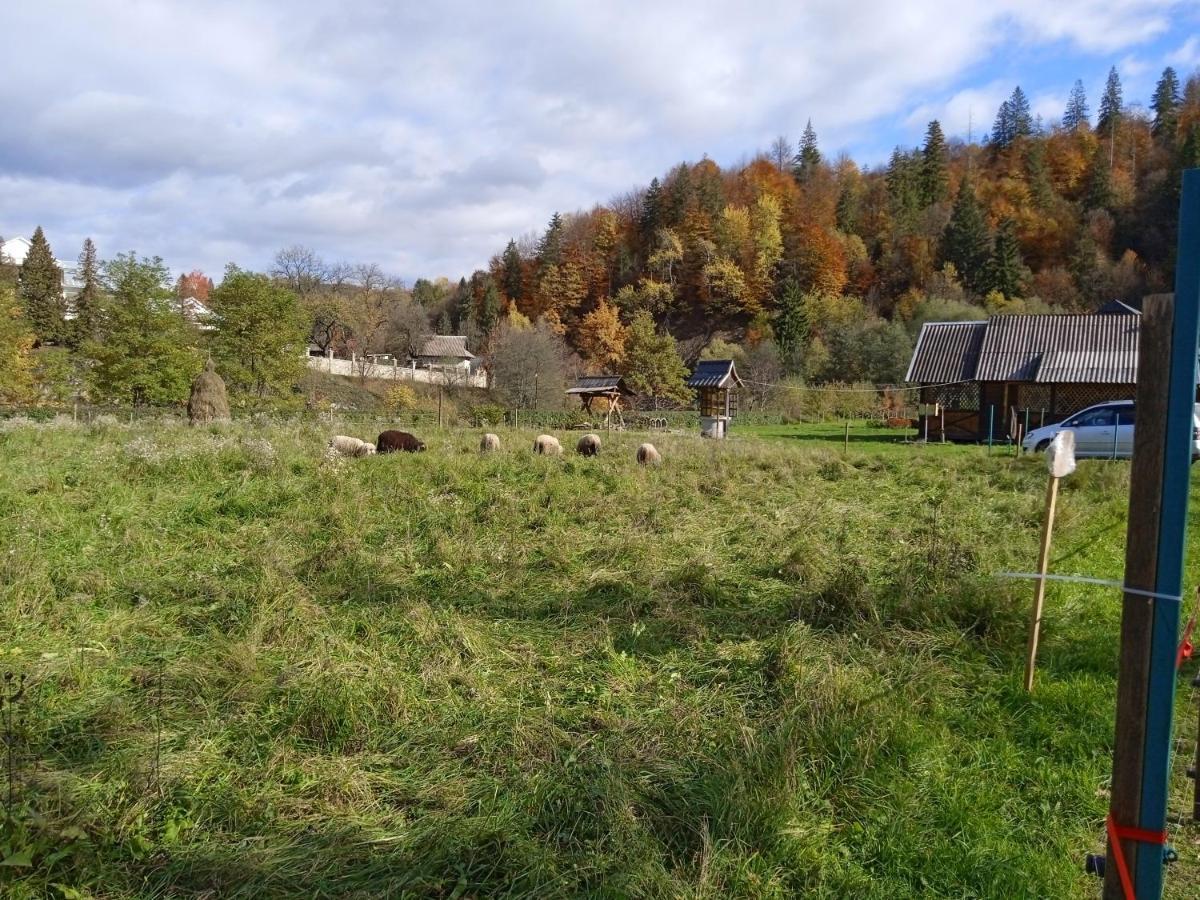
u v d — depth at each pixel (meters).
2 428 15.98
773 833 3.11
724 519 9.17
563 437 19.69
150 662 4.72
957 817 3.34
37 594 5.59
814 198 81.31
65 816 3.04
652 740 3.86
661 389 46.50
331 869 2.90
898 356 48.88
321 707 3.98
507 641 5.23
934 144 84.94
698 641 5.21
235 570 6.61
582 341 64.69
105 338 28.59
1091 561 7.28
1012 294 63.09
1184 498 2.06
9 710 3.67
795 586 6.45
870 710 4.11
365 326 64.06
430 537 7.85
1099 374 25.81
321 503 9.02
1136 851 2.16
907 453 19.09
